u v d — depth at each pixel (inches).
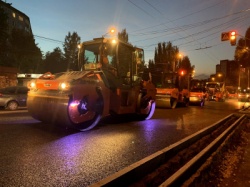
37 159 209.5
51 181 167.8
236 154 335.6
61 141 273.0
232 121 567.5
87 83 333.4
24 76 1256.8
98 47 396.8
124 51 414.9
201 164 247.1
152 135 331.3
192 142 317.7
